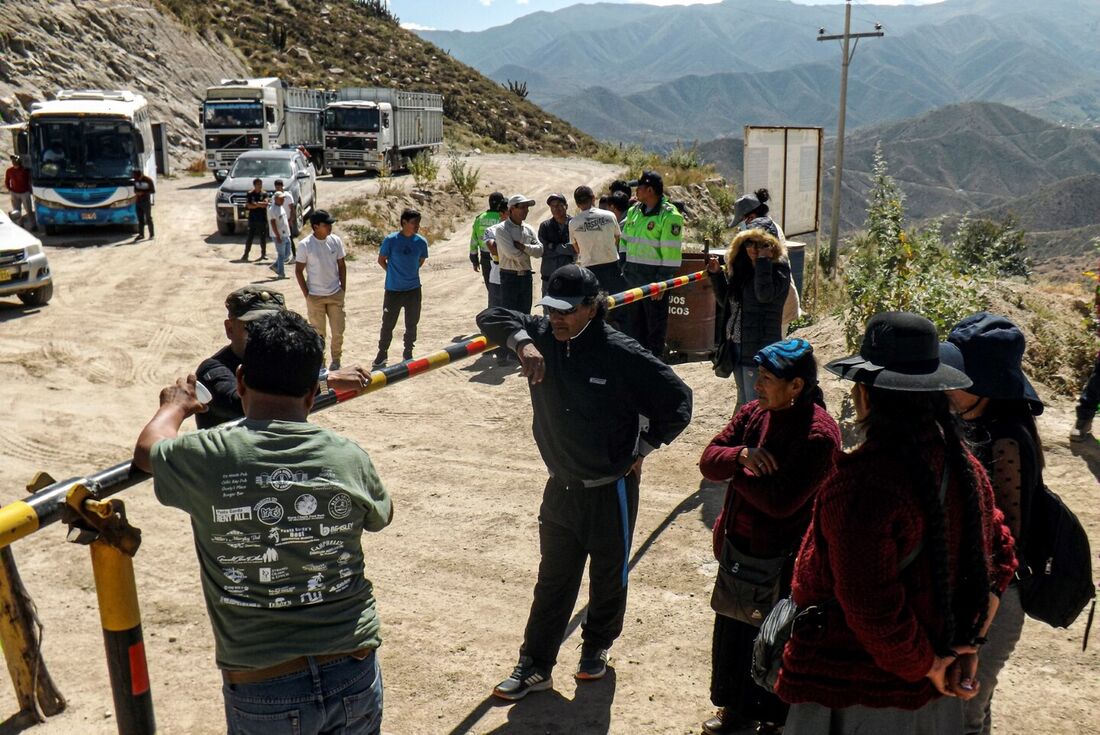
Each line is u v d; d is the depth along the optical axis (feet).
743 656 12.53
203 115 113.50
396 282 35.40
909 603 7.84
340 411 30.09
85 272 60.03
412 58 271.90
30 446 27.48
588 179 133.28
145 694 8.66
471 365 35.76
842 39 90.84
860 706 8.45
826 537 7.97
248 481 8.30
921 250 28.84
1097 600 16.65
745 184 46.21
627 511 14.20
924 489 7.69
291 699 8.39
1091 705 13.82
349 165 125.80
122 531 8.05
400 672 15.19
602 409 13.44
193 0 234.79
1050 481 21.43
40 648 13.91
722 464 12.00
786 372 11.44
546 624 14.35
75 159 75.36
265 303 13.84
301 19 259.60
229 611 8.40
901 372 7.98
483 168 142.72
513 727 13.66
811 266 54.13
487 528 20.97
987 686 10.66
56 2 152.87
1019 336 10.31
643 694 14.51
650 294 21.93
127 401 32.30
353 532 8.72
